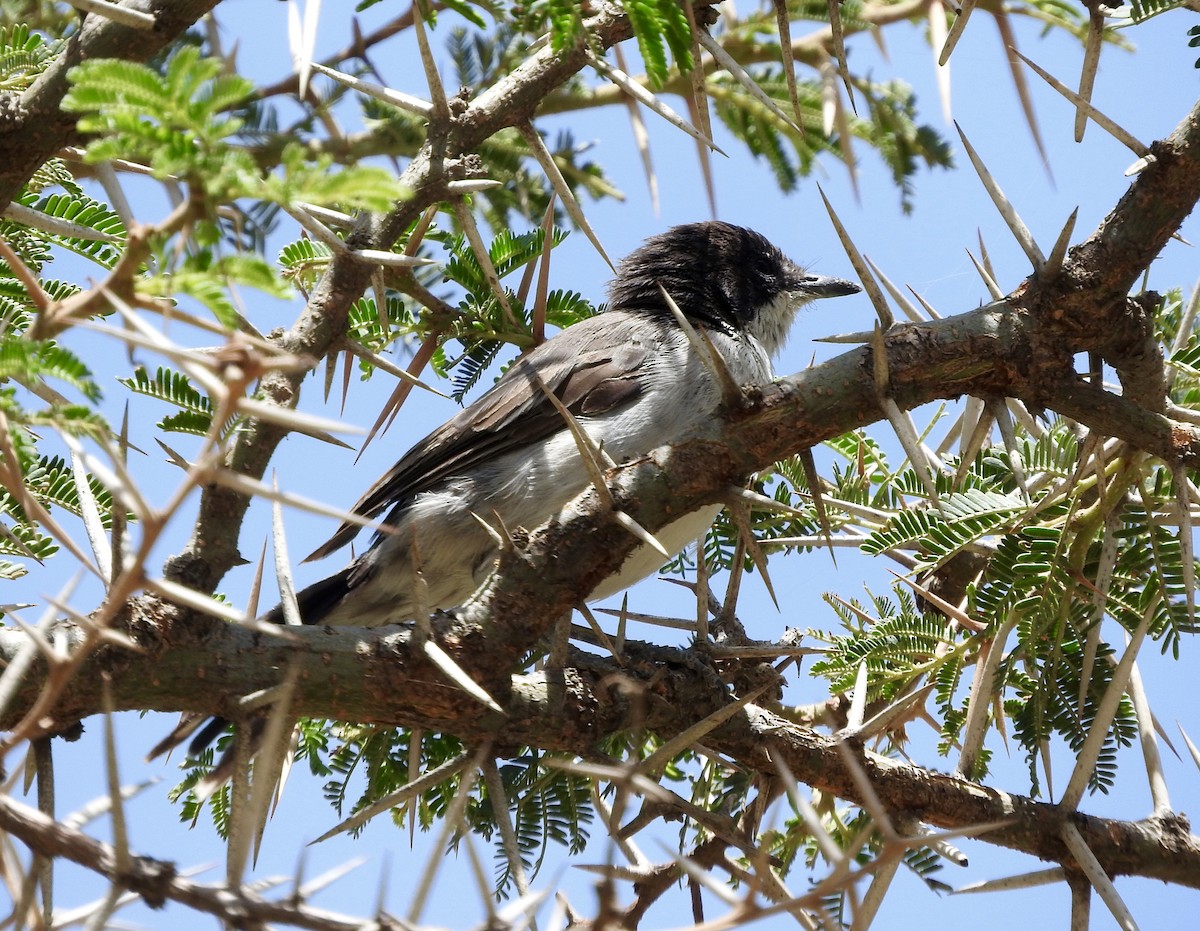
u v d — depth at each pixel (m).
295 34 5.94
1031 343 5.91
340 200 3.49
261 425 5.53
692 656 6.77
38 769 4.84
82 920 3.66
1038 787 6.70
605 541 5.66
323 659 5.36
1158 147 5.84
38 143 5.09
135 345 3.20
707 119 5.85
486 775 5.41
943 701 7.32
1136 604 6.80
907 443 5.62
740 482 5.78
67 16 8.25
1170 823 6.27
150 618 5.07
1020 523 6.49
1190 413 6.25
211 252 3.48
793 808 7.09
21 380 3.94
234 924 3.62
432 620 5.61
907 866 6.24
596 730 5.91
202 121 3.44
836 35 5.88
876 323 5.58
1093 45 5.93
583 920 4.32
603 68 6.22
